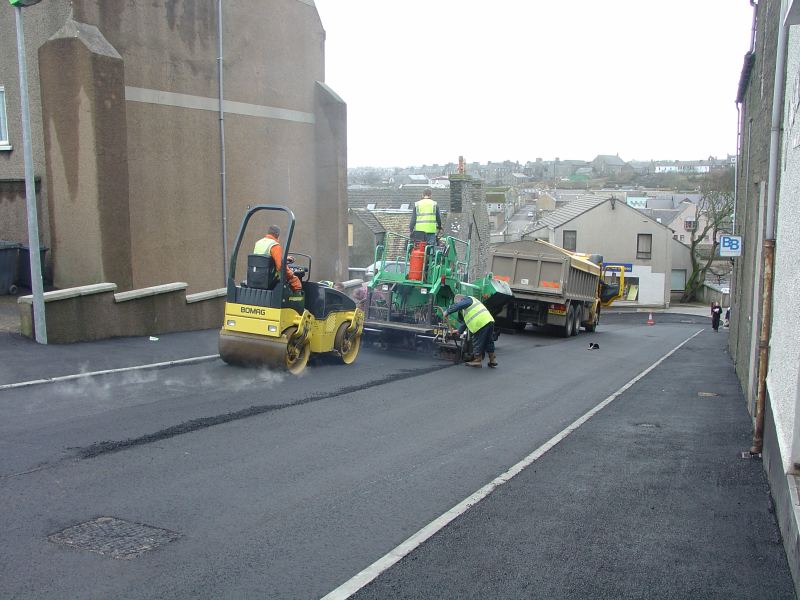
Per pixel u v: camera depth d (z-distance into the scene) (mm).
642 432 9094
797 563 4570
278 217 20734
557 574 4797
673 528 5703
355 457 7215
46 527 5098
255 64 19578
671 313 51000
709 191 57531
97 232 14242
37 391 8992
